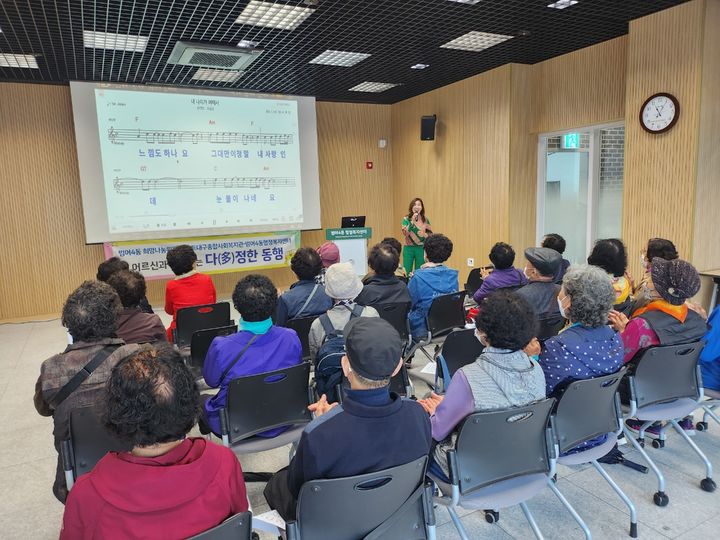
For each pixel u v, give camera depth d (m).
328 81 6.86
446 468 1.70
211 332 2.85
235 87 7.10
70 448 1.67
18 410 3.54
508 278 3.39
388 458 1.28
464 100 6.98
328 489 1.23
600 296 1.93
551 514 2.23
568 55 5.87
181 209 6.73
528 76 6.34
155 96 6.45
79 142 6.14
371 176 8.62
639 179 4.88
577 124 5.87
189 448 1.07
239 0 4.00
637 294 2.95
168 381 1.01
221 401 2.11
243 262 7.20
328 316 2.32
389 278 3.30
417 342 3.53
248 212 7.17
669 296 2.28
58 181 6.43
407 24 4.72
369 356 1.25
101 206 6.32
